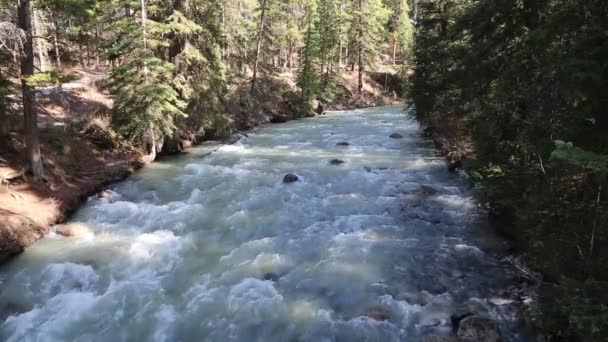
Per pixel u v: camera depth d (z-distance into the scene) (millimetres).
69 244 12453
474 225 13484
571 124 8555
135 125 18984
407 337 8414
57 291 10281
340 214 14500
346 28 51156
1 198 13148
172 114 21203
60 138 17797
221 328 8906
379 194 16312
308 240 12625
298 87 43250
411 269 10922
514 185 11352
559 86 8969
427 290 9977
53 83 13977
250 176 18703
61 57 34750
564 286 7008
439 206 14969
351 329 8719
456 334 8312
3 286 10344
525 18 12383
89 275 10859
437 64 24453
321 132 30172
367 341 8375
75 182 16203
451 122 22359
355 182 17734
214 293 10070
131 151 20641
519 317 8750
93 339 8672
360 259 11477
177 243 12555
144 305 9688
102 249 12188
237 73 30641
